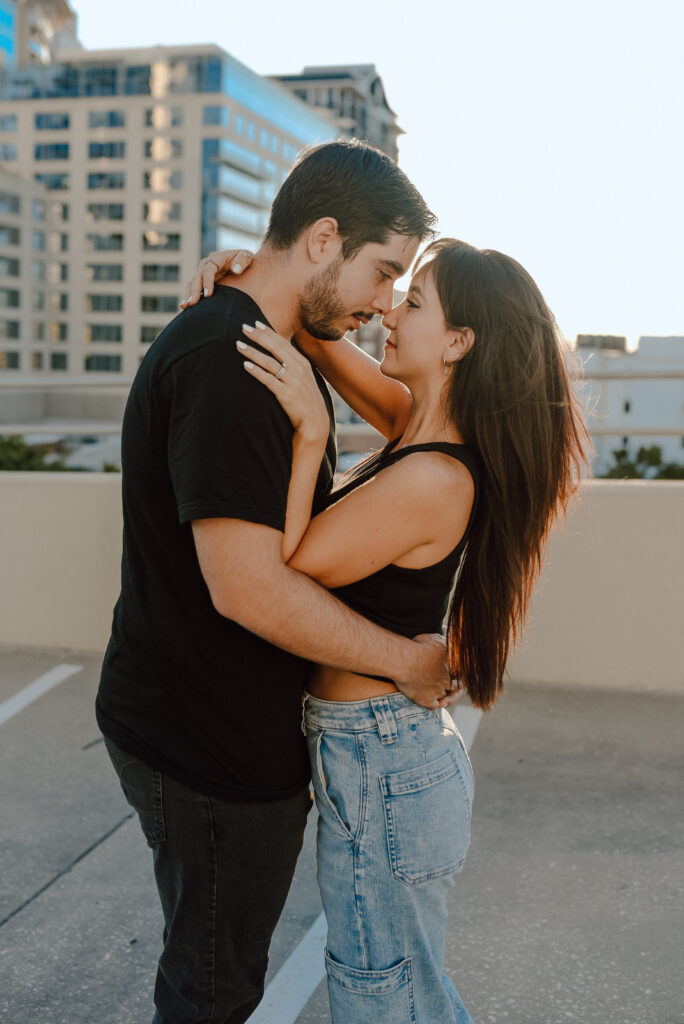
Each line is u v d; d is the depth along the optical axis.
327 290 1.53
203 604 1.48
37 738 3.56
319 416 1.45
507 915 2.47
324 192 1.48
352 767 1.54
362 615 1.56
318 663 1.51
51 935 2.39
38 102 103.25
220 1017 1.61
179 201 100.62
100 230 103.12
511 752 3.44
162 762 1.51
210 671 1.49
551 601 4.03
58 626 4.52
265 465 1.39
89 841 2.84
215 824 1.51
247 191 105.44
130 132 101.00
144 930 2.41
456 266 1.57
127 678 1.56
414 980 1.57
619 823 2.93
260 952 1.63
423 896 1.57
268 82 106.25
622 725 3.67
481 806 3.04
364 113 131.38
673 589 3.94
